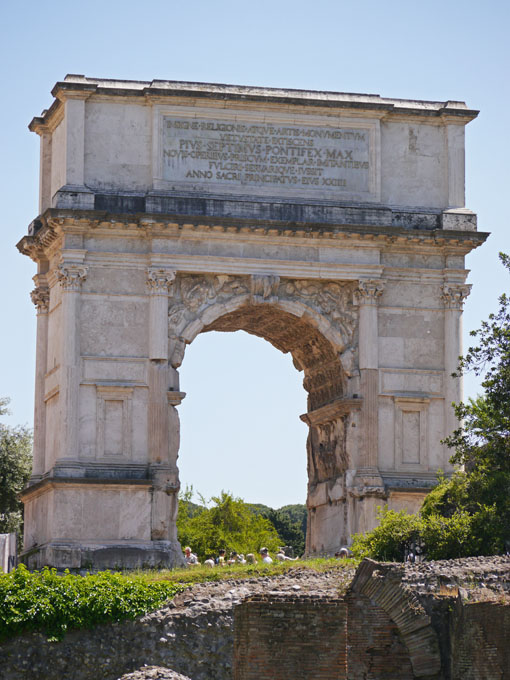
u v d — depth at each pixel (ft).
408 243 296.51
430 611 184.34
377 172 298.97
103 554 273.13
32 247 297.94
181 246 287.28
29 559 281.74
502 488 244.83
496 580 189.06
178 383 286.05
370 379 291.58
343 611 165.17
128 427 282.36
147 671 167.84
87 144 289.33
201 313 287.69
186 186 290.97
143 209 287.07
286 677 163.84
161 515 278.05
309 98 296.71
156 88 290.56
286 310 291.99
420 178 302.45
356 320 294.87
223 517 479.00
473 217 300.20
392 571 190.90
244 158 294.25
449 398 294.87
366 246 293.84
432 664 181.98
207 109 293.84
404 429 293.23
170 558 275.59
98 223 283.59
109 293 284.82
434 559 234.58
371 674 192.44
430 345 297.33
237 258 288.51
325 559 248.32
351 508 287.69
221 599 211.00
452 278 298.35
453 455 265.95
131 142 291.17
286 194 295.07
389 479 290.35
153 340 283.59
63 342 281.95
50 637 203.72
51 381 291.17
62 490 275.59
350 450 290.76
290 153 296.30
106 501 277.03
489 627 167.84
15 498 372.58
